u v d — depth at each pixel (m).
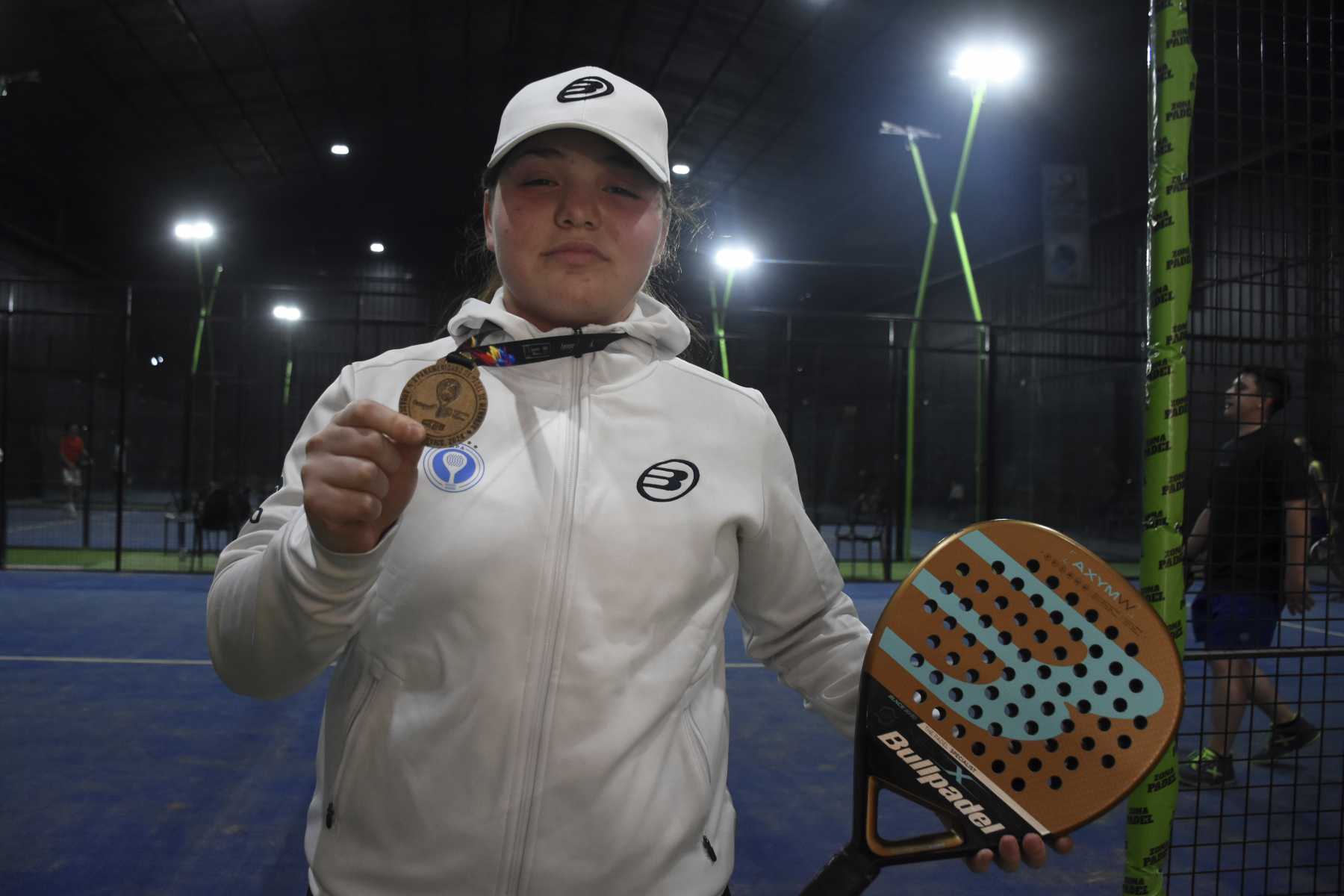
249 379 18.58
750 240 27.14
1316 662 6.47
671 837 1.03
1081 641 0.93
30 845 3.27
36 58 15.95
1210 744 4.19
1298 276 1.97
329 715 1.09
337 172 25.11
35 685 5.38
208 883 3.03
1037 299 20.59
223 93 19.14
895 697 0.95
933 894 3.11
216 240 26.58
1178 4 1.45
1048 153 18.94
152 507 18.92
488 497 1.03
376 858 1.01
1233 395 3.06
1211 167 1.89
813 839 3.51
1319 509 2.34
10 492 18.38
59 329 21.25
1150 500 1.46
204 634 7.00
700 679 1.10
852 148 21.61
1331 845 3.33
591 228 1.06
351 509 0.81
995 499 10.41
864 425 24.05
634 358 1.15
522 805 0.98
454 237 27.72
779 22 16.78
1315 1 3.13
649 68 19.83
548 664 0.99
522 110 1.06
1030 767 0.92
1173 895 2.91
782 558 1.23
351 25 17.73
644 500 1.06
